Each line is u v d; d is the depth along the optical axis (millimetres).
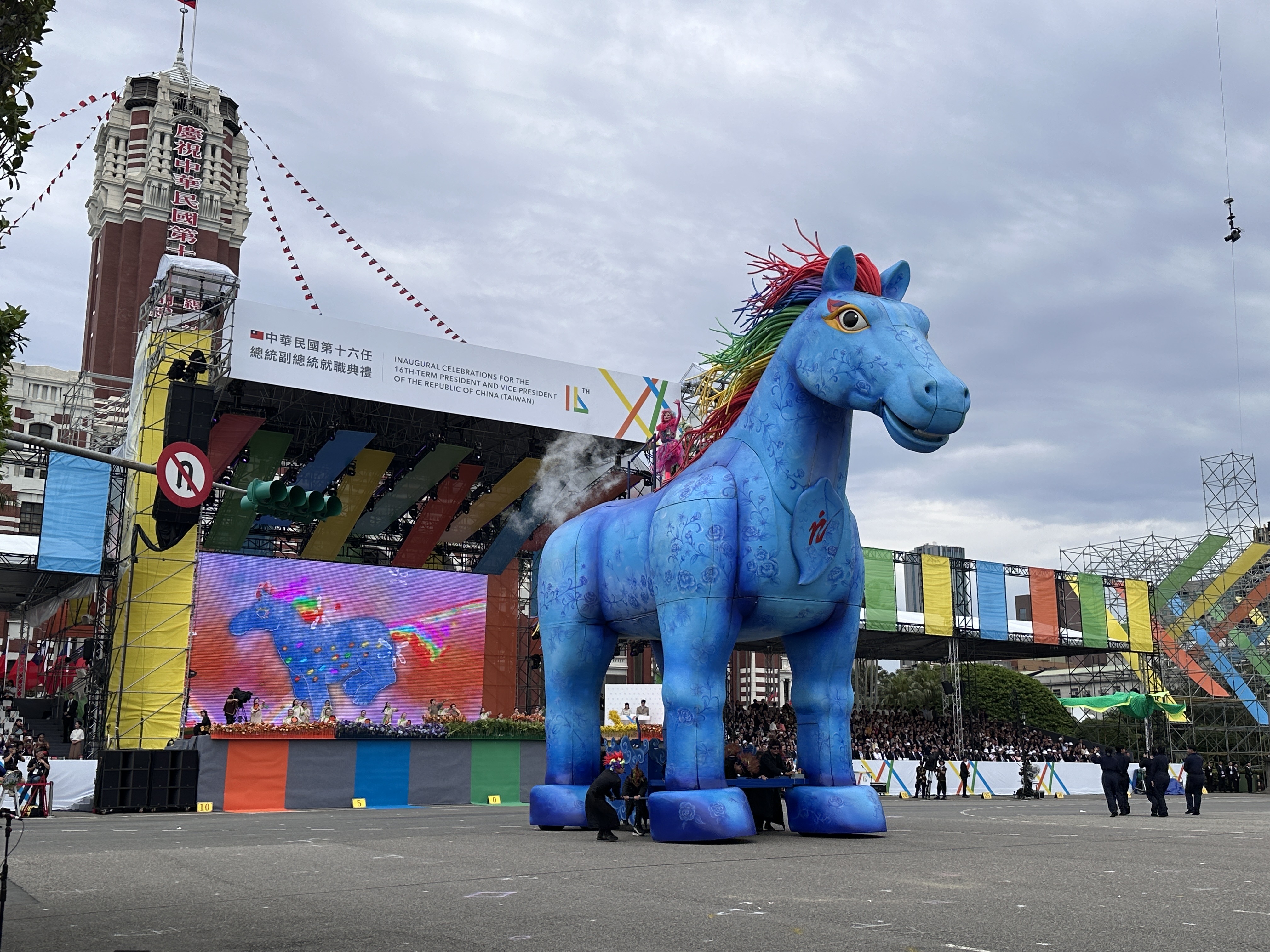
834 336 11102
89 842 13102
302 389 27625
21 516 55469
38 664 49875
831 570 11680
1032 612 38719
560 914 6582
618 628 13570
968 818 18188
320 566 28859
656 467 14836
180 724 26016
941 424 10305
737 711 38531
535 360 31422
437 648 29922
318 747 22750
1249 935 5715
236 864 9789
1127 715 48281
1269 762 41656
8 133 5551
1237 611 42500
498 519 37688
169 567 26703
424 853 10555
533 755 25281
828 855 9898
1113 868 9016
